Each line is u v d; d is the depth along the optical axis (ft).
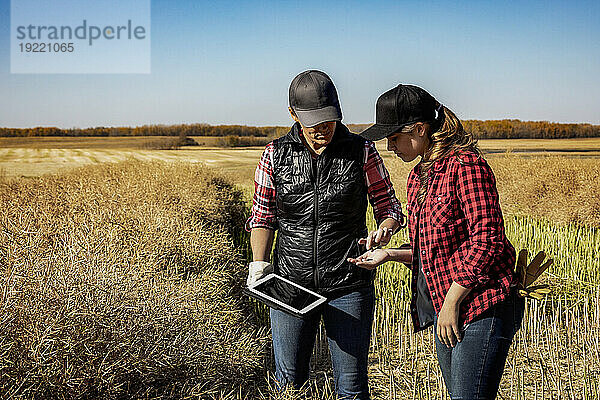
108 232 15.19
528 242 28.96
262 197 10.26
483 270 7.44
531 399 13.32
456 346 8.03
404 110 8.03
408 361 15.66
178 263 15.52
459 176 7.69
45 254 12.34
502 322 7.88
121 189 23.85
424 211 8.17
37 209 18.53
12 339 8.63
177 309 11.35
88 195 21.98
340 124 9.84
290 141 9.71
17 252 12.25
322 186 9.55
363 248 9.80
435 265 8.07
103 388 9.16
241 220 35.81
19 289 9.68
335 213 9.56
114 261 12.43
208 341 11.08
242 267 18.69
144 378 9.78
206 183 33.12
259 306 18.63
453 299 7.68
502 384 14.14
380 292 20.16
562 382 14.16
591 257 24.93
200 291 13.26
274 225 10.48
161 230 16.48
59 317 9.27
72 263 11.30
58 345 8.83
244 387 11.99
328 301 9.83
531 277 8.02
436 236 7.95
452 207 7.79
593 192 37.68
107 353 9.23
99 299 10.12
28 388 8.19
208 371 10.62
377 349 16.43
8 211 17.71
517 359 15.55
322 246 9.64
